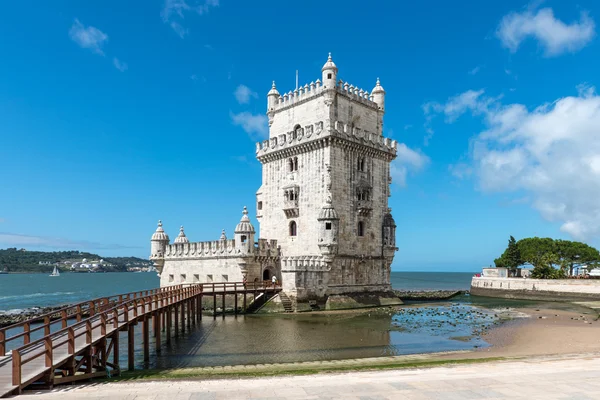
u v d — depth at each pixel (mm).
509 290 96000
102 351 27219
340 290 65875
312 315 57938
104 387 20984
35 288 172625
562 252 111312
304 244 67000
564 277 98250
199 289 56719
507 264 114625
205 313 62719
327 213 63312
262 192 74562
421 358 32062
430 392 18797
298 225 68188
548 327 48562
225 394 18672
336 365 29188
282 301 60531
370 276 70875
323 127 65438
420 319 55062
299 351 36438
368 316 57219
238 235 65625
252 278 66188
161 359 34625
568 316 59156
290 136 69438
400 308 67375
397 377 22188
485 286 103312
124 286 189250
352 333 44906
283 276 62594
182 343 41156
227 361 33125
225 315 59906
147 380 24078
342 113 68500
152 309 37344
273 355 35000
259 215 80625
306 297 61875
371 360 31500
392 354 35000
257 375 24969
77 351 23672
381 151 72562
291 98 72875
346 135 66500
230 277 67125
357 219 68812
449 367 25828
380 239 72750
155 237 78625
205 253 71062
